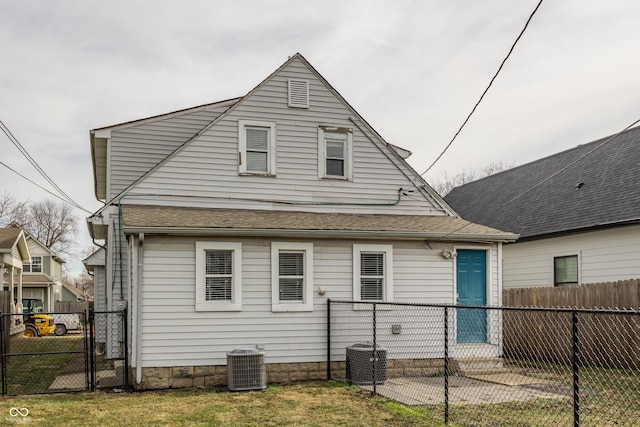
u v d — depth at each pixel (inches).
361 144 569.0
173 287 448.1
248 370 425.7
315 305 487.8
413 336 508.1
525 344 592.4
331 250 498.0
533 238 706.2
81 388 443.5
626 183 653.9
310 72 560.7
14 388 456.4
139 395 412.8
